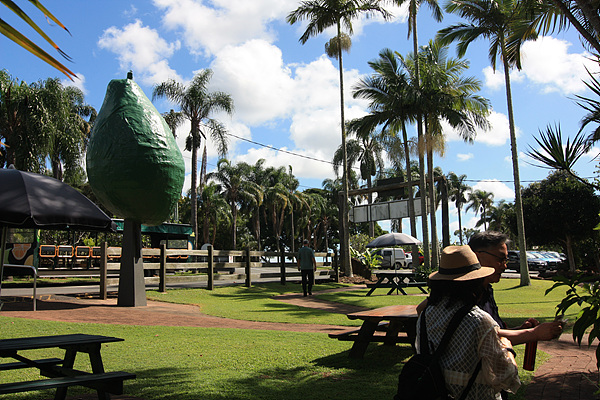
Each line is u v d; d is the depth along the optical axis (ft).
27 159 71.87
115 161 36.63
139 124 37.55
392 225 190.08
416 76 77.56
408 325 20.27
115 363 19.12
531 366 9.13
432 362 7.67
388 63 79.00
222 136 114.83
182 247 81.00
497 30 65.21
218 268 53.52
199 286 54.34
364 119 81.15
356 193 82.89
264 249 241.35
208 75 115.14
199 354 21.07
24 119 71.92
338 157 145.28
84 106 129.80
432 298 8.24
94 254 77.61
